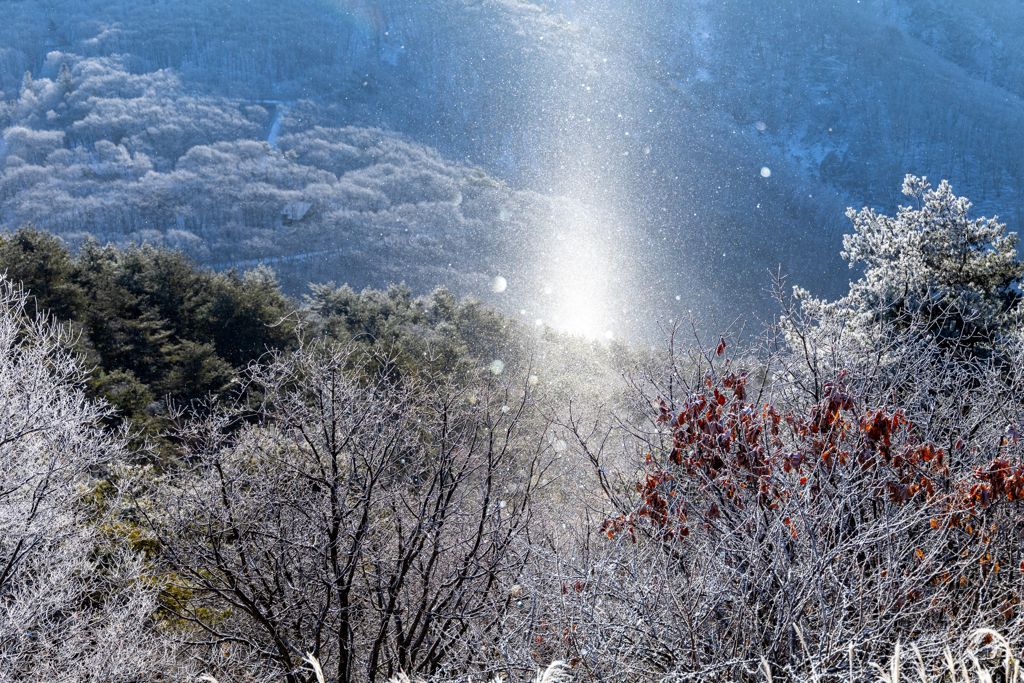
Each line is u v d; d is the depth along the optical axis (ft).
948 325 22.18
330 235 319.88
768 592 8.15
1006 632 7.69
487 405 16.71
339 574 14.11
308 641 14.48
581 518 13.41
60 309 50.19
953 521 9.55
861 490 9.35
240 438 15.96
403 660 13.89
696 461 10.75
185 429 16.29
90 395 37.29
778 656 7.81
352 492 14.96
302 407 15.12
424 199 396.78
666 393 12.30
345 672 13.97
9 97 465.47
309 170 390.63
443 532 15.28
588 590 9.09
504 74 652.07
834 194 572.51
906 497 9.53
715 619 8.57
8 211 303.07
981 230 28.73
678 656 8.13
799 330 12.78
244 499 14.71
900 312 20.67
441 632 13.21
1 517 13.92
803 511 8.34
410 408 16.38
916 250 29.37
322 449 15.30
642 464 11.87
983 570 8.88
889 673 6.93
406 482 15.97
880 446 10.16
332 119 548.72
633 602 8.80
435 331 76.79
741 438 10.96
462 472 15.35
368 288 100.78
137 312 59.36
